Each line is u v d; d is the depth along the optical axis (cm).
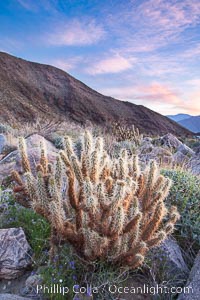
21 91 5147
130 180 293
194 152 993
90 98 5769
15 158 694
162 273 303
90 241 266
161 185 313
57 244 292
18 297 256
